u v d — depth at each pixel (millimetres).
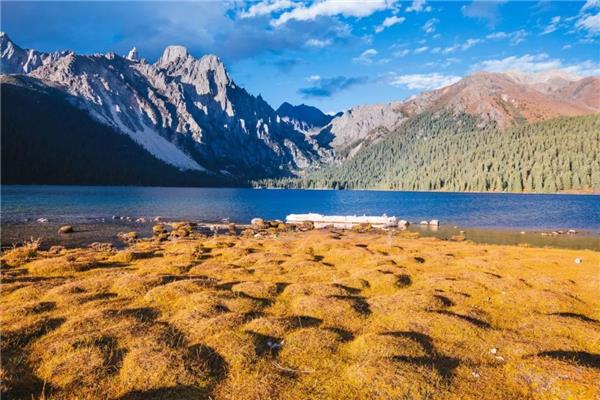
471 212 133375
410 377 13875
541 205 154000
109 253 46750
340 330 19125
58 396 13227
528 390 13797
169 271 33219
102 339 17281
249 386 13695
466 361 15867
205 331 18250
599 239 76500
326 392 13445
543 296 24953
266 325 18938
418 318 20250
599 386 13250
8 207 116000
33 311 21641
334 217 109062
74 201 146625
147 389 13555
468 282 28125
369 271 31766
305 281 30359
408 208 156000
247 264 37781
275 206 171000
